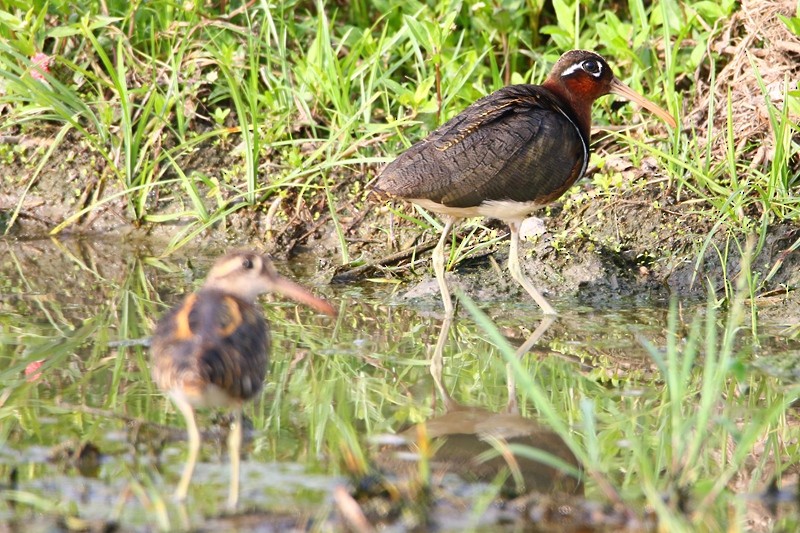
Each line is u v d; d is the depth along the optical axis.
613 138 13.69
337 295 12.03
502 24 14.27
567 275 12.17
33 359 9.72
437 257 11.54
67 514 6.83
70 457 7.67
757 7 13.70
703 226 12.38
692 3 14.55
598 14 14.73
